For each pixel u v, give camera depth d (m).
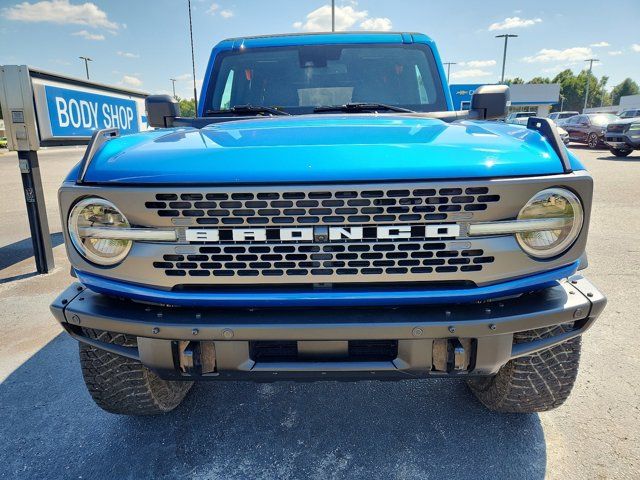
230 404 2.58
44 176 13.60
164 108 2.88
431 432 2.31
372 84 3.11
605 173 11.70
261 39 3.30
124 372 2.10
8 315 3.82
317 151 1.63
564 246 1.67
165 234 1.62
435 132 1.92
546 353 2.02
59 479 2.05
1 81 4.45
